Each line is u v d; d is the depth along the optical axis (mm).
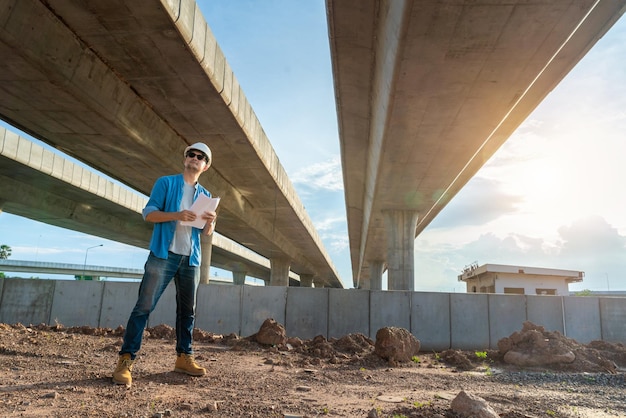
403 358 7953
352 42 17016
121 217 38219
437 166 24141
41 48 13164
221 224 34781
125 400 3500
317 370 6227
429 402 4199
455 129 19562
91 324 19641
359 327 19109
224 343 9047
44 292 19906
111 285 19984
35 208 29594
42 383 3896
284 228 41812
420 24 12914
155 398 3627
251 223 34281
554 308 18953
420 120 18719
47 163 26016
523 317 18906
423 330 18891
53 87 15195
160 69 15484
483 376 6816
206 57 15305
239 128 19828
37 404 3232
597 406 4633
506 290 43312
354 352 8930
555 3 12031
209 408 3391
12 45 12766
